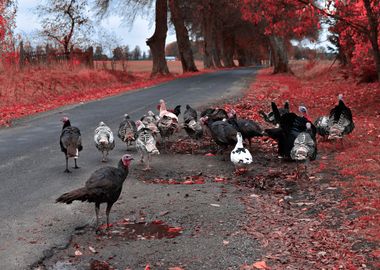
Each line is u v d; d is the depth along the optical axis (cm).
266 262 737
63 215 941
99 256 764
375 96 2408
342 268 707
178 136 1748
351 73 3416
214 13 8019
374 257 734
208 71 6706
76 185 1138
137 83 4166
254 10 2212
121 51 4772
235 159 1180
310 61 5416
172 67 8938
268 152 1480
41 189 1106
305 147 1119
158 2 5012
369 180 1092
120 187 855
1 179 1185
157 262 742
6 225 883
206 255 765
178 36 6203
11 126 1972
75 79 3478
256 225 889
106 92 3341
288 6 1991
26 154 1461
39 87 3006
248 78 4775
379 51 1991
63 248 793
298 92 3039
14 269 715
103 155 1374
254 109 2305
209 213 954
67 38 4431
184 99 2800
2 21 3142
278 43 5512
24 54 3431
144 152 1295
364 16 2020
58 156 1437
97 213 854
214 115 1614
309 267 716
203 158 1430
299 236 830
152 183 1176
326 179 1148
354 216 898
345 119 1387
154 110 2333
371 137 1539
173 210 974
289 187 1116
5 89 2744
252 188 1127
